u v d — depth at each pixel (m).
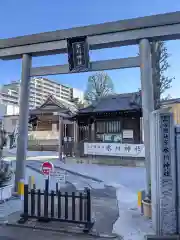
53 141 24.84
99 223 6.28
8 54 9.48
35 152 22.95
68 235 5.55
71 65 8.56
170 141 5.62
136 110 16.03
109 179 12.01
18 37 9.28
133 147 15.42
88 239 5.36
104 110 16.91
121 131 17.09
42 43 9.03
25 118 9.11
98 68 8.46
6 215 6.77
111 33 8.23
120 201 8.38
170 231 5.38
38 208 6.39
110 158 16.00
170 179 5.51
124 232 5.70
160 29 7.73
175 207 5.46
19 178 8.79
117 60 8.34
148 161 7.28
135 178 12.12
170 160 5.56
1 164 9.05
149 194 7.01
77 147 17.48
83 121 18.78
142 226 6.04
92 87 33.03
